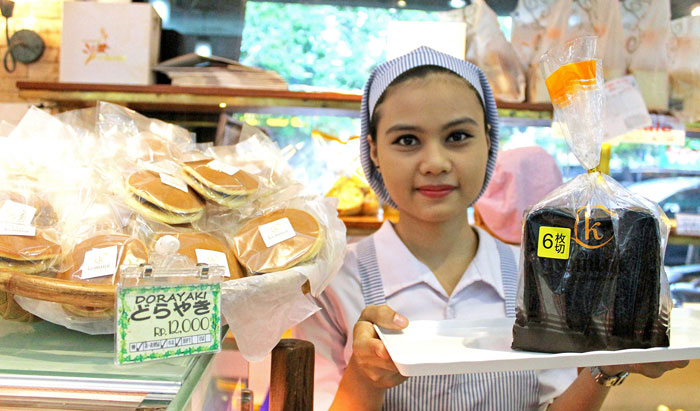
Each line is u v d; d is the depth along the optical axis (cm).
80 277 67
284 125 220
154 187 84
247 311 66
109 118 108
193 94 187
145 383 52
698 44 204
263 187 97
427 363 61
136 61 186
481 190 126
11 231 69
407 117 101
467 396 103
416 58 106
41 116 97
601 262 67
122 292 54
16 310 70
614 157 228
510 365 63
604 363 65
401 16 223
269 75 193
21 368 54
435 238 115
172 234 81
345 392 91
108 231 78
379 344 71
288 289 71
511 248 125
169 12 214
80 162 93
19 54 199
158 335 56
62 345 62
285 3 219
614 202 71
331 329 115
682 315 85
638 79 205
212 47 217
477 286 112
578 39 72
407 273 112
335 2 220
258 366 102
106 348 61
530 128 227
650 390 101
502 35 200
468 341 74
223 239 87
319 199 101
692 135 224
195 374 55
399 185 105
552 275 68
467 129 102
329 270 82
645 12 206
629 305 67
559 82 73
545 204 72
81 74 185
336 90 218
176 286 57
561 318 67
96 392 50
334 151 212
